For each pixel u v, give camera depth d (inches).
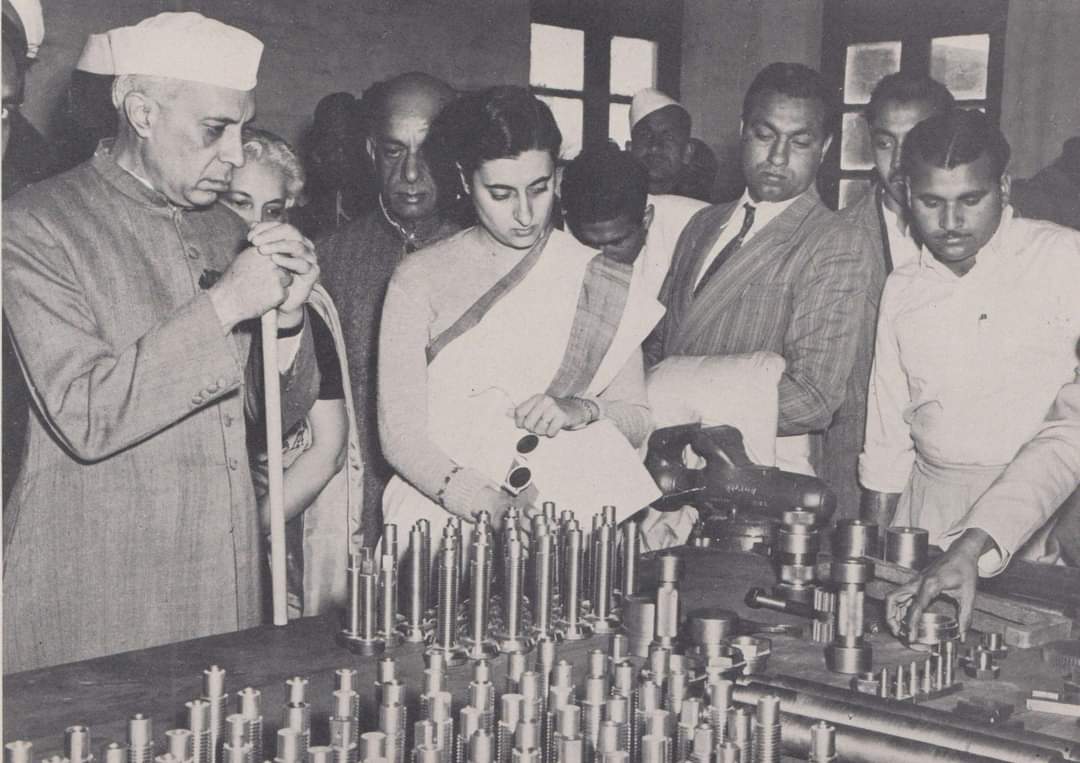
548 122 87.7
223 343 77.4
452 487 86.0
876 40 192.4
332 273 125.5
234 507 84.7
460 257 94.3
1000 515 75.6
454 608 65.2
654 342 136.9
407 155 121.9
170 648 66.2
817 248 121.6
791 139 124.0
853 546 75.0
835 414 129.9
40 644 79.2
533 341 92.7
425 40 211.2
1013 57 182.1
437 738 48.2
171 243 84.3
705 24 208.4
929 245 109.7
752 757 47.8
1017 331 109.8
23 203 79.6
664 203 146.5
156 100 80.4
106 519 80.0
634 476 87.3
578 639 68.4
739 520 95.8
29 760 44.1
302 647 66.6
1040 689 61.0
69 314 77.7
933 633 67.8
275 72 200.2
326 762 45.1
